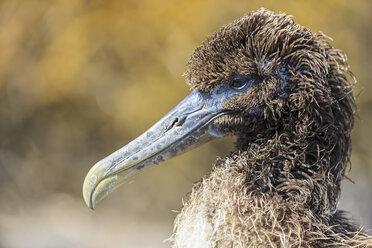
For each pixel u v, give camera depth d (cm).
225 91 545
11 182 1900
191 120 553
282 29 525
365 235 553
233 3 1459
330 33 1441
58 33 1666
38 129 1866
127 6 1589
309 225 509
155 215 1725
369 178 1509
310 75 522
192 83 559
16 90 1773
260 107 536
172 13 1517
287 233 504
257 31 530
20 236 1532
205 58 545
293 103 525
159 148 551
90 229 1652
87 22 1623
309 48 528
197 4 1491
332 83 546
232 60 534
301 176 534
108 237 1598
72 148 1886
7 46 1705
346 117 556
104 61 1652
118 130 1761
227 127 550
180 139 553
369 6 1441
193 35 1506
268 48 523
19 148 1962
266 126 541
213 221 520
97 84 1683
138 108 1641
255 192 521
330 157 545
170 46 1538
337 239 522
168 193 1734
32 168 1934
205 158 1648
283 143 535
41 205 1822
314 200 530
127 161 550
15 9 1695
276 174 537
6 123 1869
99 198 550
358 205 1442
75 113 1795
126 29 1590
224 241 509
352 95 566
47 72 1692
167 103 1616
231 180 529
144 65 1608
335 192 549
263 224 505
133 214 1734
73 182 1903
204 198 532
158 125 556
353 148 1517
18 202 1841
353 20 1448
